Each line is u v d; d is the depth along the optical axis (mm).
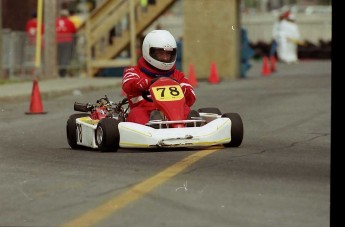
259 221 20922
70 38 88062
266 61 94188
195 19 85938
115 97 66500
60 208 22719
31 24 87875
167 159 30812
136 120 33562
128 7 86375
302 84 76625
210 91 70000
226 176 27000
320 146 36094
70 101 63781
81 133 35875
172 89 33656
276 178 26641
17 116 53375
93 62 87000
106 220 21188
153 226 20547
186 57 86438
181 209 22266
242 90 70688
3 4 99938
